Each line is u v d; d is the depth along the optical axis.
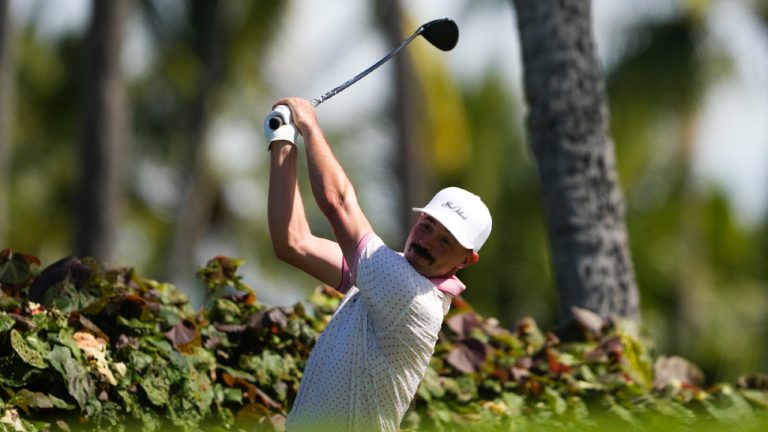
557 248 35.97
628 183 93.88
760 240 106.19
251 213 105.12
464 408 28.23
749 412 29.30
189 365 24.34
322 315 29.09
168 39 97.00
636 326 32.16
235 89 100.19
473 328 30.23
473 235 18.72
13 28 69.75
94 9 71.06
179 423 23.89
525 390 29.38
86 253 71.12
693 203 97.94
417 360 18.95
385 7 77.94
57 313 22.91
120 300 23.95
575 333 32.25
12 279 23.86
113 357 23.61
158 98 100.19
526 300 98.88
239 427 25.05
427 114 81.75
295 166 19.73
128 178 100.44
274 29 98.31
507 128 97.50
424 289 18.66
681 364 32.12
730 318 102.38
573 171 35.62
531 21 35.84
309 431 19.08
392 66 78.12
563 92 35.59
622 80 90.81
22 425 21.42
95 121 71.12
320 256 19.89
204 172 97.06
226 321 26.83
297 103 19.94
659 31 90.06
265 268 105.19
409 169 78.94
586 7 36.03
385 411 19.03
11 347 22.33
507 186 98.38
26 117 102.56
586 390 29.56
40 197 104.00
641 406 28.47
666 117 92.12
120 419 23.12
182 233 91.44
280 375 26.34
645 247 97.38
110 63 71.06
